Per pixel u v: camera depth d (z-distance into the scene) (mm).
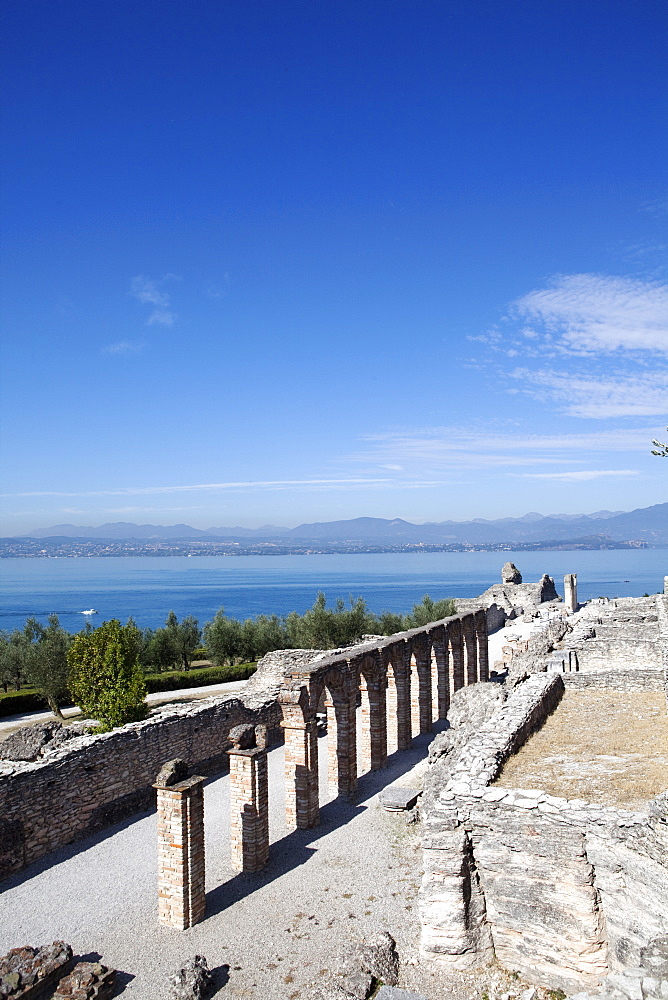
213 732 34281
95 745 26750
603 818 14477
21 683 62250
